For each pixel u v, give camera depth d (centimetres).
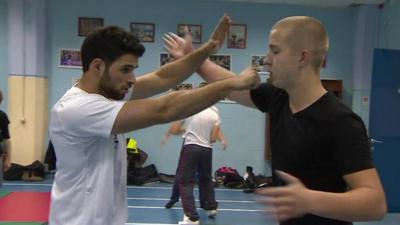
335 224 158
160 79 212
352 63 912
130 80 176
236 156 902
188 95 164
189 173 535
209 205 571
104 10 880
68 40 877
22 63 839
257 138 903
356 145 147
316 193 129
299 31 159
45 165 868
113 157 179
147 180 832
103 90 178
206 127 544
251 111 898
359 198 132
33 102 844
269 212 130
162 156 894
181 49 227
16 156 842
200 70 217
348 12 912
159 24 886
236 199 713
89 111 164
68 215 177
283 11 901
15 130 842
